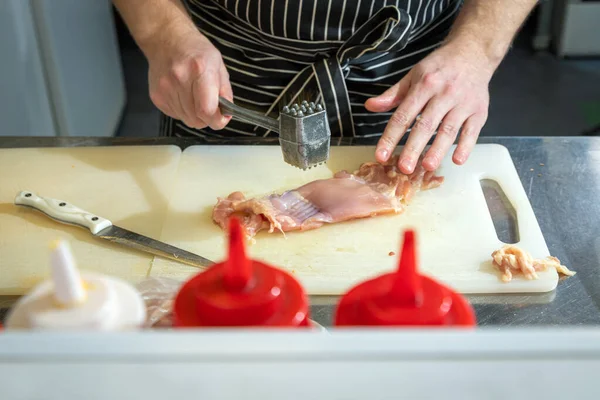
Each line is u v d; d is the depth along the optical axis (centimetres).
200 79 123
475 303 104
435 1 146
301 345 44
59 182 131
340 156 137
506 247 111
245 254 52
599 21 353
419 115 129
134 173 133
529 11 146
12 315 53
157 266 109
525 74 356
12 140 144
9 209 124
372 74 148
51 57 233
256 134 152
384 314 51
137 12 140
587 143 142
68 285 51
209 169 134
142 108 333
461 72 132
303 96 144
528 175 133
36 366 43
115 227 117
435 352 43
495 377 43
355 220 120
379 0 137
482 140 143
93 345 43
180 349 43
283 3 136
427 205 124
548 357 43
